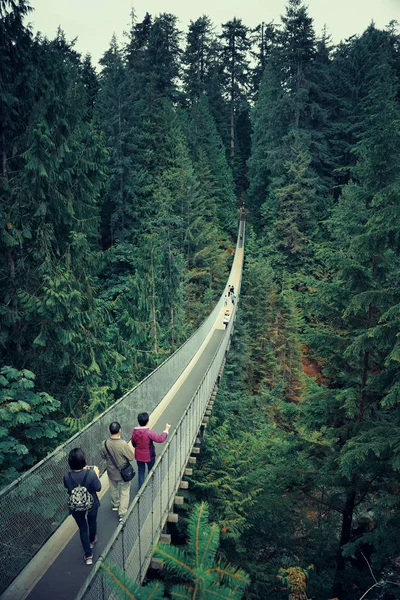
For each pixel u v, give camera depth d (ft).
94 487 16.22
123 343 47.19
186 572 6.93
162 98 127.13
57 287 32.40
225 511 31.94
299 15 134.00
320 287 34.73
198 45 208.64
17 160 34.01
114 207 95.76
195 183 118.83
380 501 28.55
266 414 79.00
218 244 133.80
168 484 22.71
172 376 41.75
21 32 32.81
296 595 24.72
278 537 35.22
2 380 23.39
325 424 35.06
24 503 15.69
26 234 32.50
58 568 16.08
